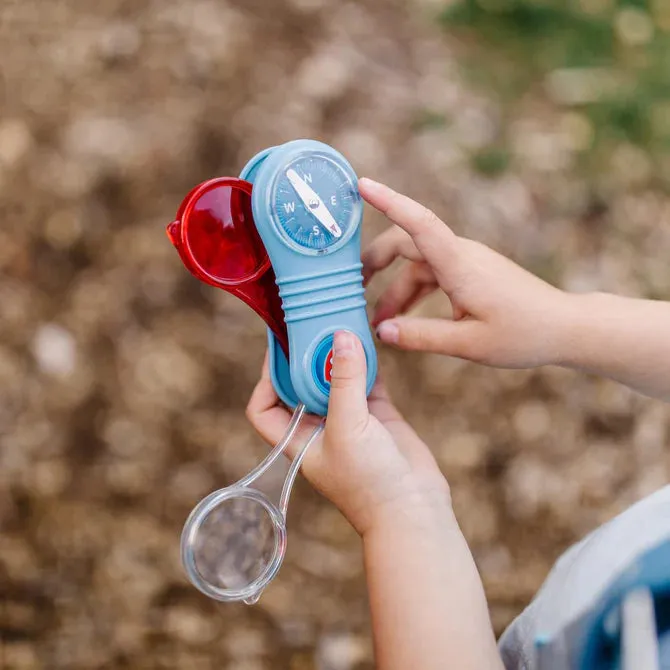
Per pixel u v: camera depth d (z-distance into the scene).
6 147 0.99
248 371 0.94
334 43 1.12
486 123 1.10
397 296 0.68
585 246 1.03
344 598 0.86
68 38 1.07
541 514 0.90
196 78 1.06
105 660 0.82
